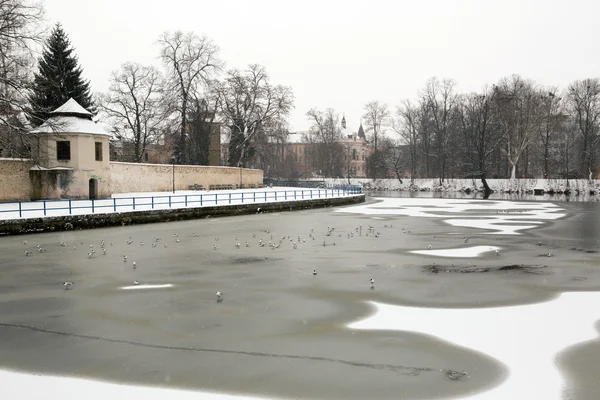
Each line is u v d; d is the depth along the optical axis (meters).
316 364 9.93
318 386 8.95
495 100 86.75
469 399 8.48
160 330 12.02
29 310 13.77
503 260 21.25
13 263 20.50
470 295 15.25
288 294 15.48
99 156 46.28
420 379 9.25
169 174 60.22
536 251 23.58
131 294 15.51
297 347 10.88
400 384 9.04
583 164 89.06
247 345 10.99
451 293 15.51
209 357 10.29
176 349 10.74
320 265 20.11
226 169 69.25
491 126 90.75
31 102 40.72
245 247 24.80
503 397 8.55
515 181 85.19
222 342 11.18
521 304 14.23
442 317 13.02
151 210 36.56
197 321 12.71
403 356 10.37
